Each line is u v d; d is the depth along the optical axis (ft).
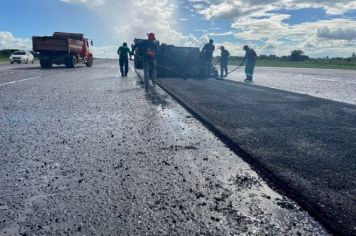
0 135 16.87
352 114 23.49
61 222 8.15
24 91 35.01
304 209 8.95
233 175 11.50
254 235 7.60
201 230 7.79
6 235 7.60
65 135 16.96
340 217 8.38
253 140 15.97
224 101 28.91
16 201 9.33
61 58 81.20
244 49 53.78
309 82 54.19
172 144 15.46
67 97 31.01
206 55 59.47
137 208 8.89
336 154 13.84
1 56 182.80
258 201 9.42
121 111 24.00
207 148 14.83
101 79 52.16
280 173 11.49
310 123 20.21
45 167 12.14
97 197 9.57
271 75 73.46
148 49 40.34
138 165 12.43
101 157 13.37
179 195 9.75
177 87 40.34
